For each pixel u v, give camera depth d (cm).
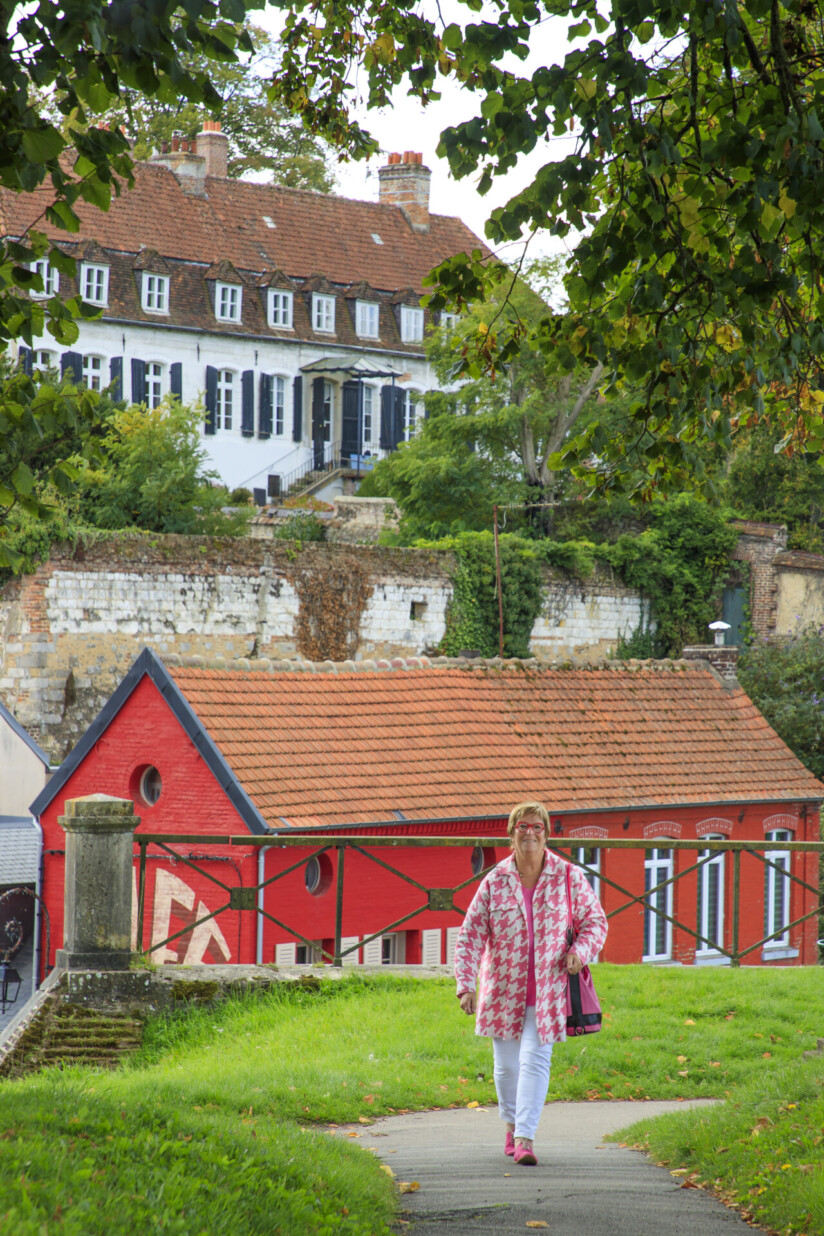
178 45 838
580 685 3566
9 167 861
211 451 7575
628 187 1150
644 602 6147
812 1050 1552
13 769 4003
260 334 7719
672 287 1166
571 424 6581
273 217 8225
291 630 5006
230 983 1811
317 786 2812
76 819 1761
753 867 3425
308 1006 1802
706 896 3328
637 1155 1165
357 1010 1758
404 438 8325
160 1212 781
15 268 920
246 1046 1650
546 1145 1217
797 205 1048
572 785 3184
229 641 4859
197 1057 1642
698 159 1132
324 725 3019
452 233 8981
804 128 1016
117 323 7181
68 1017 1720
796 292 1169
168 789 2794
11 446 1068
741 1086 1418
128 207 7569
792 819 3519
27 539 4369
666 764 3403
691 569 6162
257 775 2748
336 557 5150
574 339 1216
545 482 6588
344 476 7969
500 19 1081
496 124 1035
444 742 3153
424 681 3334
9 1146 816
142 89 846
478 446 6625
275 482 7806
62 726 4475
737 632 6081
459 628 5509
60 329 981
